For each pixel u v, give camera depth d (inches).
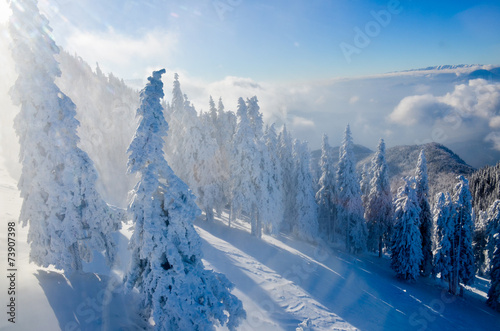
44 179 463.8
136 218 390.3
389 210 1323.8
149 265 388.8
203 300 378.6
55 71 464.8
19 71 446.9
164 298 374.9
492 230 1270.9
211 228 1214.3
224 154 1593.3
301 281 863.7
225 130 1662.2
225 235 1158.3
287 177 1635.1
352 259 1239.5
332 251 1315.2
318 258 1144.2
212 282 409.7
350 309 756.0
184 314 360.2
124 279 405.1
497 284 931.3
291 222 1503.4
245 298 673.6
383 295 905.5
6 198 896.3
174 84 1396.4
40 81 451.2
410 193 1047.0
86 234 509.0
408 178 1074.7
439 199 1028.5
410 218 1040.2
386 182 1330.0
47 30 458.0
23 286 413.7
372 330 675.4
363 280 1001.5
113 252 540.1
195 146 1234.6
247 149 1160.8
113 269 592.7
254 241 1147.9
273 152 1389.0
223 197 1357.0
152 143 381.1
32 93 447.8
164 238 378.0
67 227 474.3
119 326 387.9
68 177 473.1
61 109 472.4
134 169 376.5
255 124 1309.1
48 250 468.1
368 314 751.1
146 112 383.2
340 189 1376.7
